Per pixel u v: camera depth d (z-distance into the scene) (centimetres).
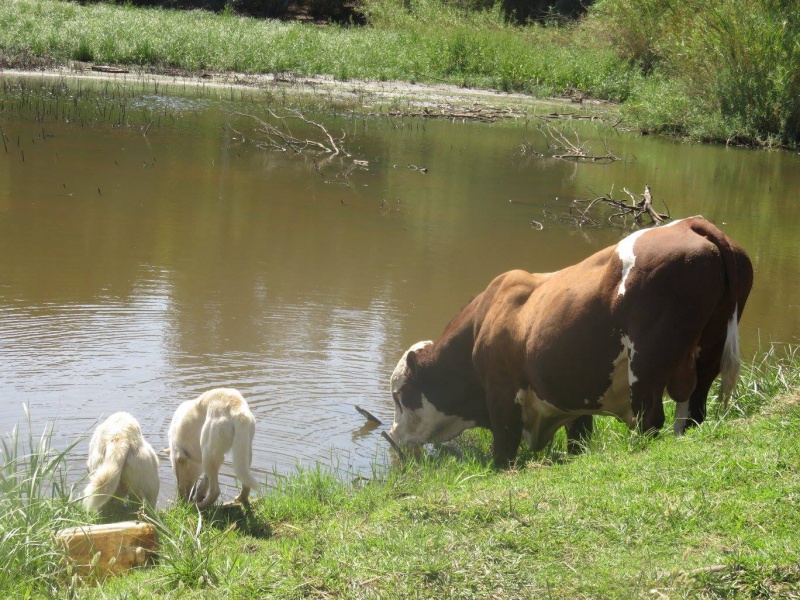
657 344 600
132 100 2569
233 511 618
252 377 873
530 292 711
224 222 1444
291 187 1728
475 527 498
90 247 1259
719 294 598
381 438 792
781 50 2683
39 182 1595
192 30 3359
